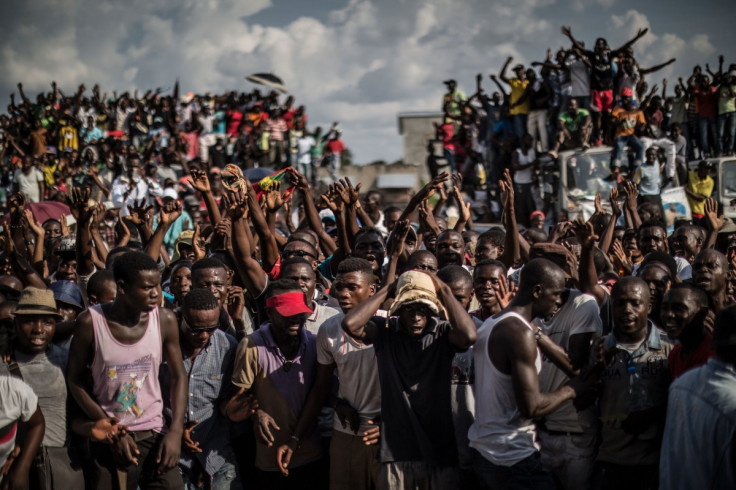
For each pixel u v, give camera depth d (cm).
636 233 705
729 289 552
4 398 387
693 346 407
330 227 878
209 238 791
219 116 1969
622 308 421
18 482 394
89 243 591
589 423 440
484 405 394
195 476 465
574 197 1281
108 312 426
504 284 455
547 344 398
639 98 1459
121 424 419
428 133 2981
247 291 607
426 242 717
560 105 1382
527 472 384
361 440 442
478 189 1609
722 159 1284
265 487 462
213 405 466
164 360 450
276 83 1978
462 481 442
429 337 417
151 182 1384
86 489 445
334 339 442
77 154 1731
